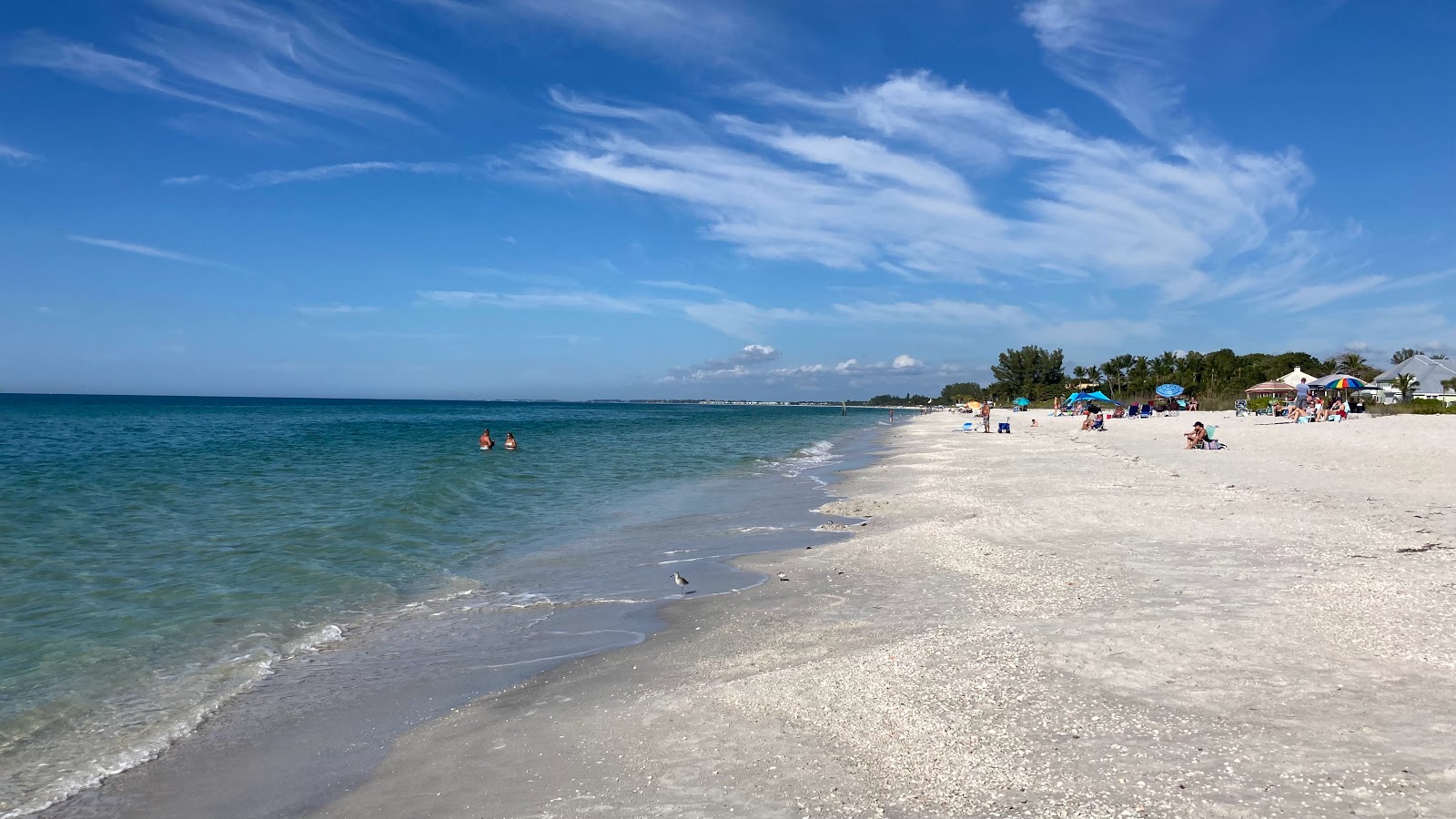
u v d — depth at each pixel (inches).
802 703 242.2
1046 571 415.2
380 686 295.7
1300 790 169.8
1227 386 3516.2
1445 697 216.5
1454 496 604.4
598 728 240.4
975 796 178.5
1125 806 168.4
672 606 401.1
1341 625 286.2
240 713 272.5
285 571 479.5
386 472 1040.8
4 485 858.8
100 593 425.7
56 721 265.7
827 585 423.8
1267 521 527.8
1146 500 647.8
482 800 199.5
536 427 2881.4
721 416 5344.5
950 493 780.6
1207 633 285.4
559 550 562.3
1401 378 2454.5
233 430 2268.7
